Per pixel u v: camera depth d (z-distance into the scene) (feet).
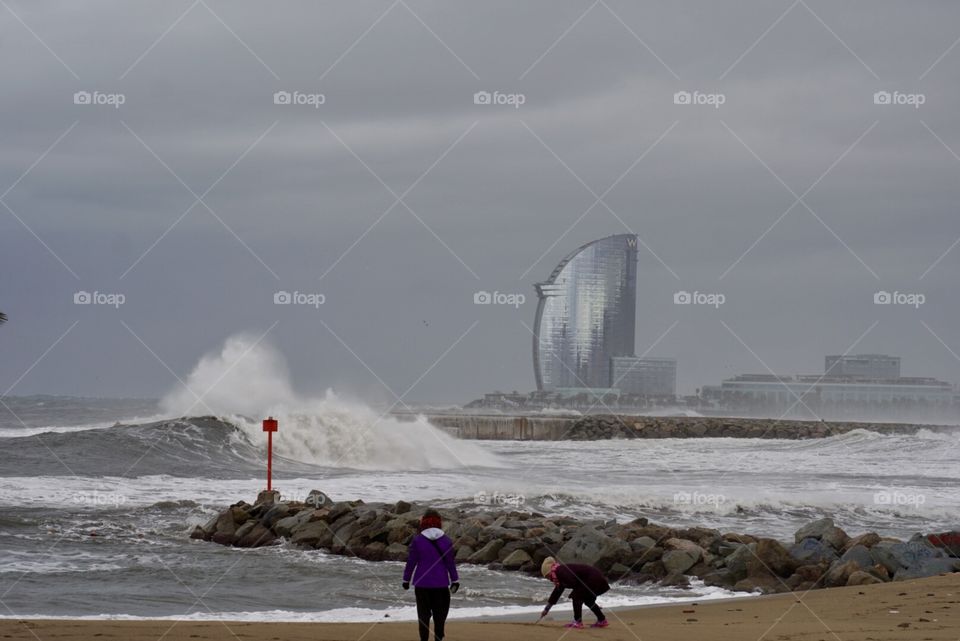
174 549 65.62
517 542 64.85
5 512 74.59
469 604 51.47
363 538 67.92
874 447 195.21
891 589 52.75
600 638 38.01
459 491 94.79
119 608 48.24
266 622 42.80
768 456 173.27
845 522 87.15
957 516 92.17
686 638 37.96
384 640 36.83
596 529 63.87
